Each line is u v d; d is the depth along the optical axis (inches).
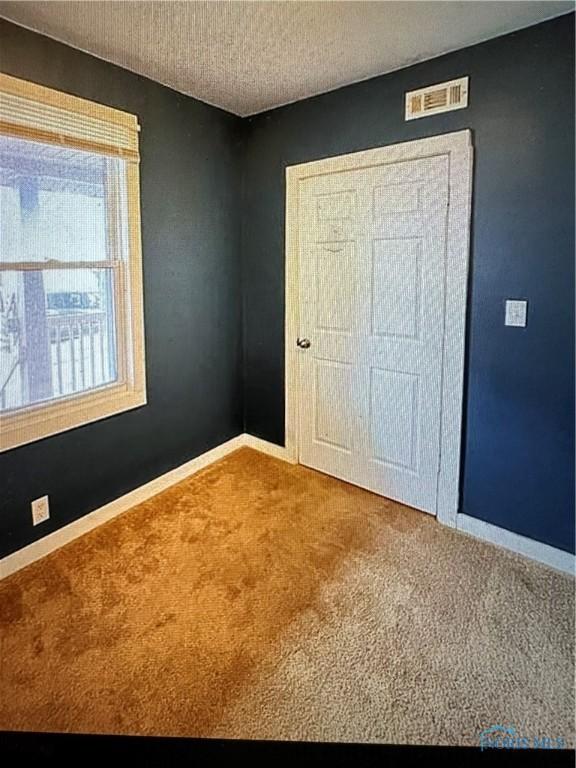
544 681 64.5
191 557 91.2
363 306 111.0
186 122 111.3
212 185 120.6
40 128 84.0
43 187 88.6
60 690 63.0
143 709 60.6
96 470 101.6
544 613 76.8
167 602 79.3
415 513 107.0
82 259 96.7
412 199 98.7
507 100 84.4
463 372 96.3
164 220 110.1
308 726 58.6
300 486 119.5
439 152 93.2
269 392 135.0
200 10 76.1
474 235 91.4
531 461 90.0
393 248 103.6
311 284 120.1
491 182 88.0
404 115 97.3
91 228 97.4
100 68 92.4
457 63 89.4
